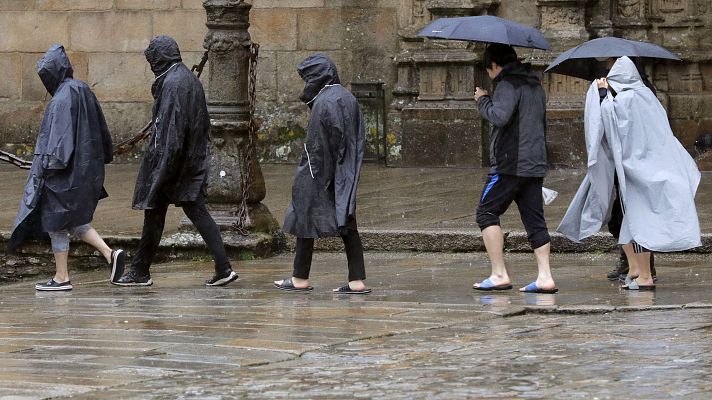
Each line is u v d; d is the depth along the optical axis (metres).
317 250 26.34
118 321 17.44
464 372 12.98
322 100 19.67
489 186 19.91
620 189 19.42
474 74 40.25
